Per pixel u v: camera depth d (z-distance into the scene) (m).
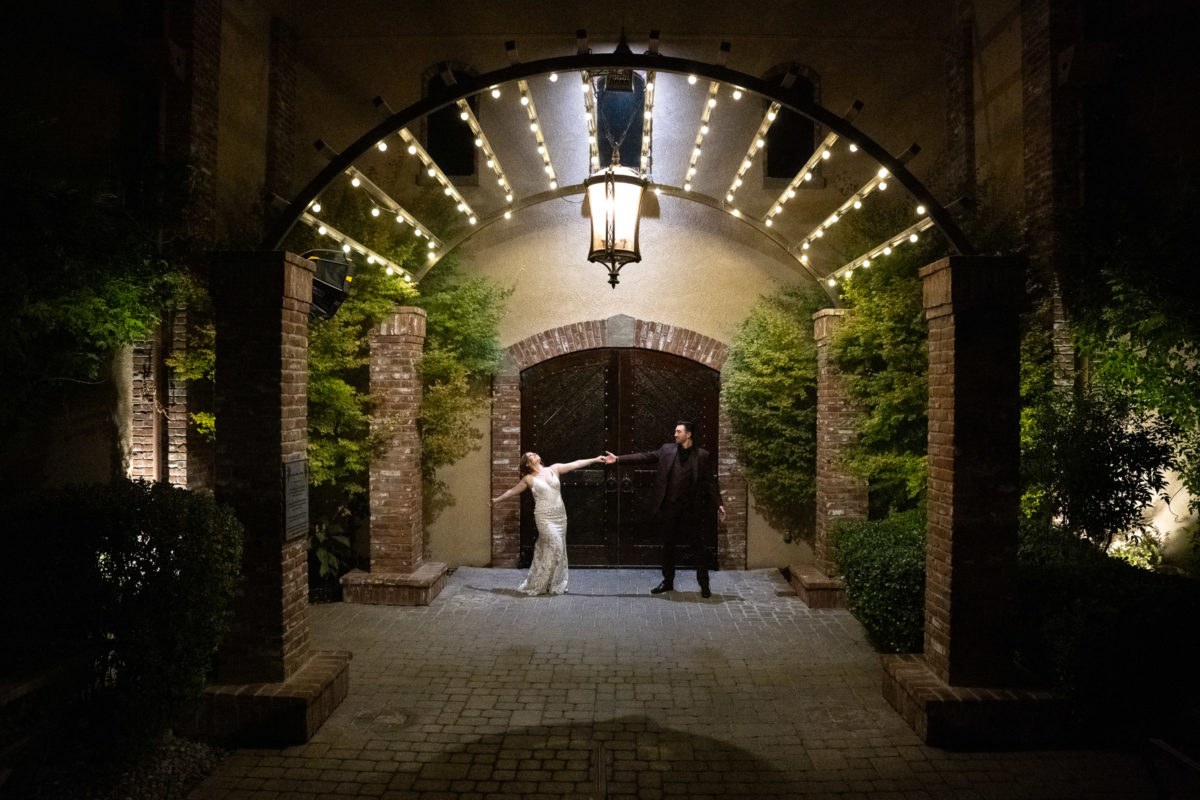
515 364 8.95
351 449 7.52
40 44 6.18
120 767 3.97
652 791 3.94
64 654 3.78
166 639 4.03
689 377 9.00
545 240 8.94
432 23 8.53
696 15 8.45
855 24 8.43
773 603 7.51
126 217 5.20
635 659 5.92
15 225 4.39
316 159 8.52
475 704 5.04
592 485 9.01
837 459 7.48
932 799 3.86
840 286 7.89
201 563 4.15
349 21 8.50
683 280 8.98
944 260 4.61
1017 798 3.86
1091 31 6.46
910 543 5.93
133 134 6.61
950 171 8.23
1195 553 5.92
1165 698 4.18
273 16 8.13
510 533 8.95
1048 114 6.54
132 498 4.21
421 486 8.42
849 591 6.17
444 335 8.45
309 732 4.47
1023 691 4.50
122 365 6.60
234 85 7.39
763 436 8.73
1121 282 5.20
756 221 7.89
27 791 3.68
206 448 6.85
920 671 4.91
